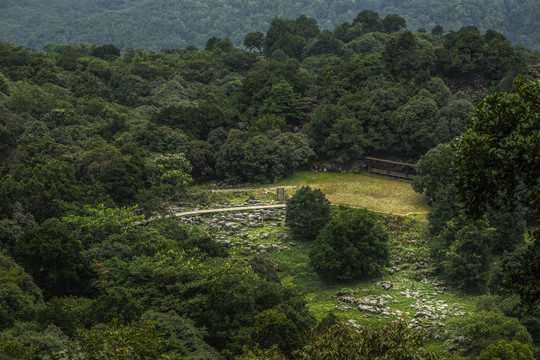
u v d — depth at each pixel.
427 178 98.31
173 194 104.12
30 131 114.00
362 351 30.59
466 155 23.83
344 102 129.50
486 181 23.83
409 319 63.91
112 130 131.38
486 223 72.56
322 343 31.75
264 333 50.78
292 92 138.88
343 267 76.12
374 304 67.94
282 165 117.06
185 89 178.25
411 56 139.50
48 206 81.44
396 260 82.12
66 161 101.38
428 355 30.70
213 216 97.00
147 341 32.44
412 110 118.94
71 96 156.12
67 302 55.94
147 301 59.53
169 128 125.06
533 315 54.56
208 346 51.00
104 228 78.12
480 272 71.50
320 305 69.81
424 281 76.06
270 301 57.75
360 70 139.00
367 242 76.44
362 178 118.12
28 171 87.69
